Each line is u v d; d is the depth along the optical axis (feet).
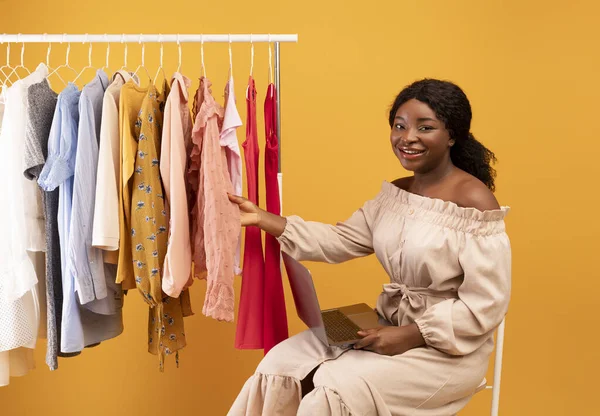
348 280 9.42
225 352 9.43
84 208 6.29
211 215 6.39
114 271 6.81
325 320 6.66
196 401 9.48
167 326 7.05
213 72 9.07
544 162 9.02
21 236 6.44
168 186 6.42
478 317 5.86
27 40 6.72
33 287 6.76
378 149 9.27
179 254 6.40
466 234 5.90
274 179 7.08
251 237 6.98
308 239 6.92
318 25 9.09
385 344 5.91
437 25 9.09
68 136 6.29
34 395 9.39
